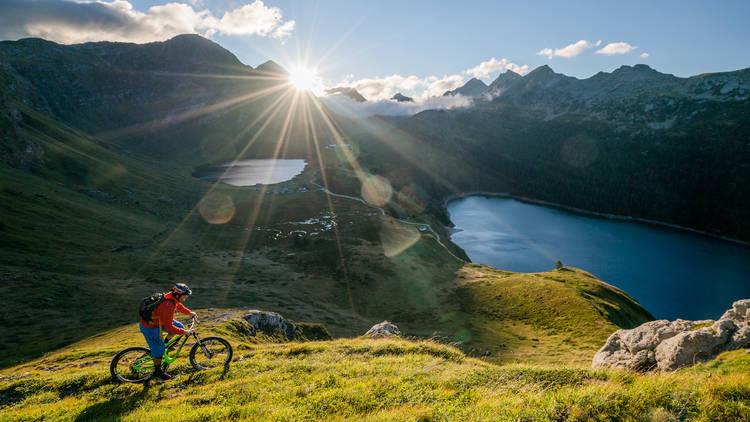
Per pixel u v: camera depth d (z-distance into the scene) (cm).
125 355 1088
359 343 1625
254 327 3594
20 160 13750
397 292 9325
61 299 5159
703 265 19012
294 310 7138
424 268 11169
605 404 766
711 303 14912
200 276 8444
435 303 8700
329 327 6612
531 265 18925
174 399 967
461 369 1198
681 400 763
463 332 6850
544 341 6119
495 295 8644
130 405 938
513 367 1183
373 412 845
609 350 1962
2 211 8462
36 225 8588
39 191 10894
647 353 1678
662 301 15150
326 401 912
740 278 17250
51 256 7212
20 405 973
